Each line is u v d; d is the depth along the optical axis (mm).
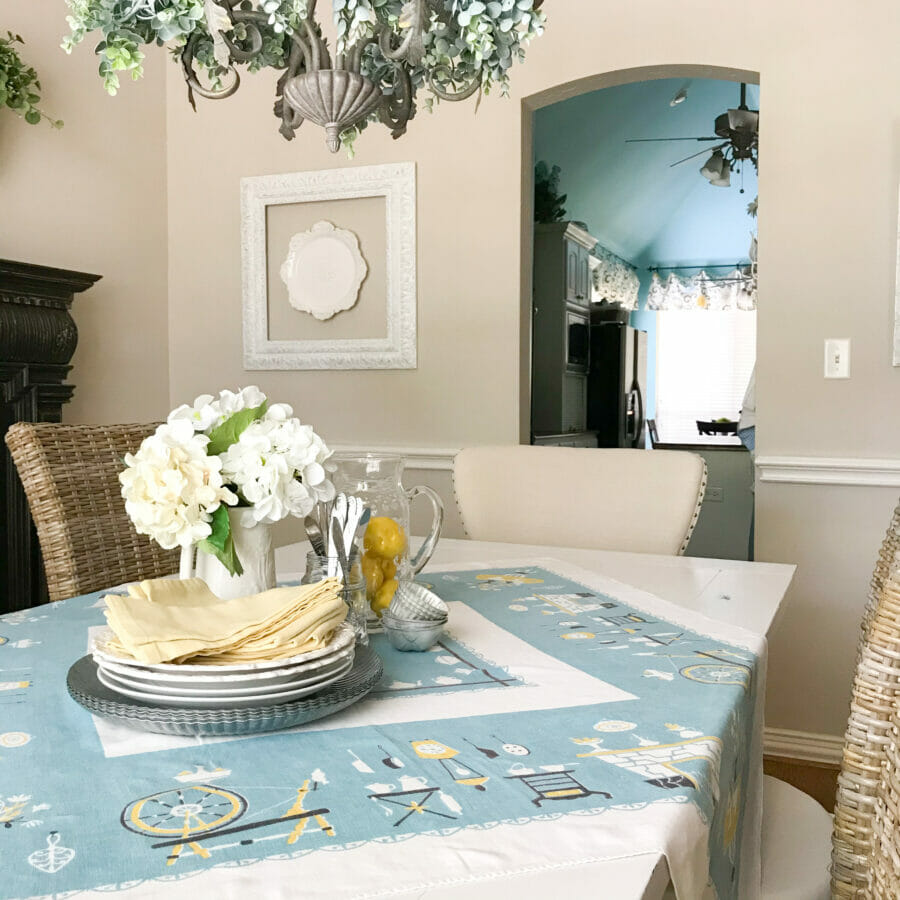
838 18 2635
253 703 867
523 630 1276
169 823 678
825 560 2713
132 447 1838
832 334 2676
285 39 1224
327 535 1160
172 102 3537
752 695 1101
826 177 2664
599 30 2900
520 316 3084
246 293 3443
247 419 1072
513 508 2109
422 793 732
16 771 776
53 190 3043
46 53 3002
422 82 1315
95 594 1506
